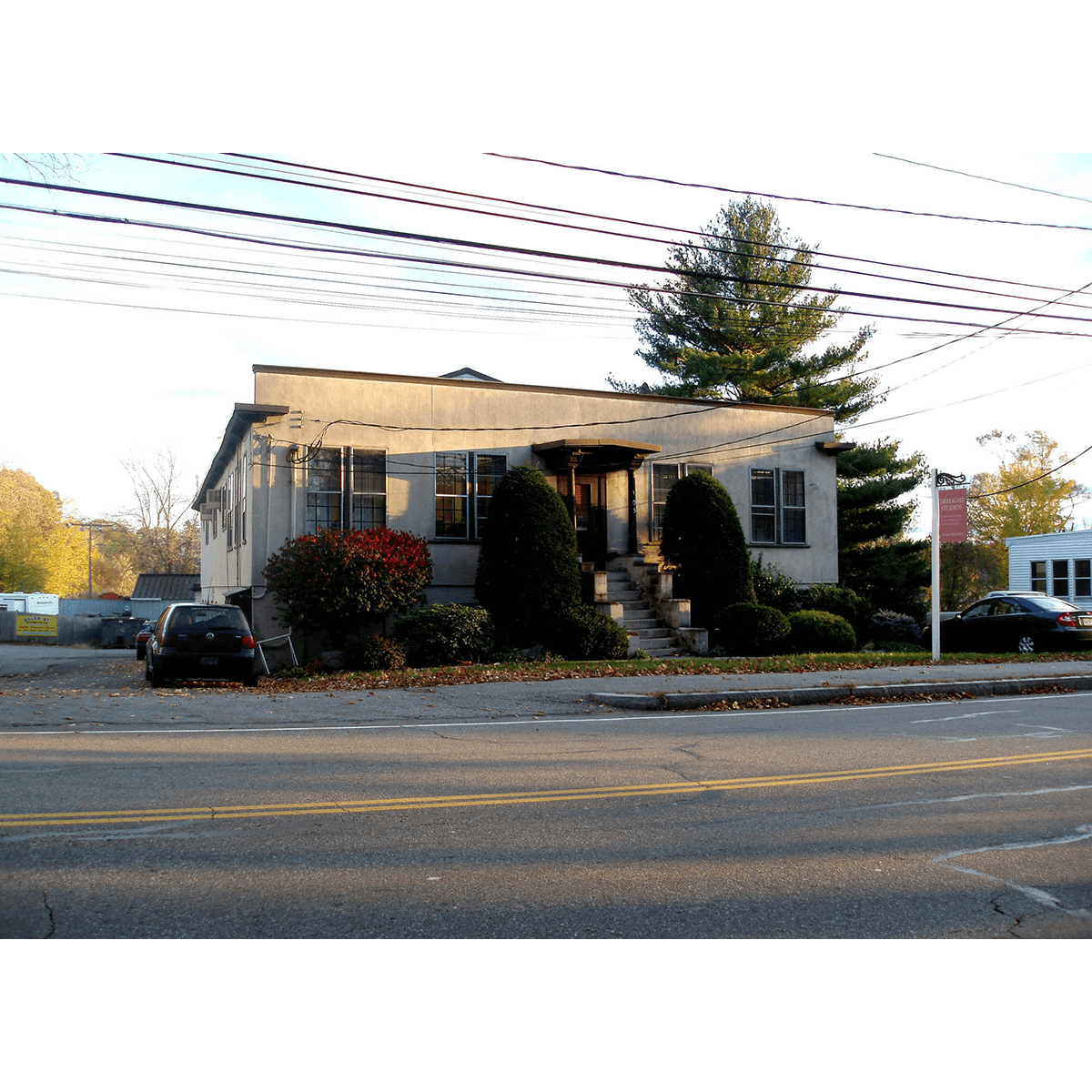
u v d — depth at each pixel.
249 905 4.68
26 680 18.52
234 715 11.30
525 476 19.52
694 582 21.39
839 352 35.09
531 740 9.88
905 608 33.00
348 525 19.73
